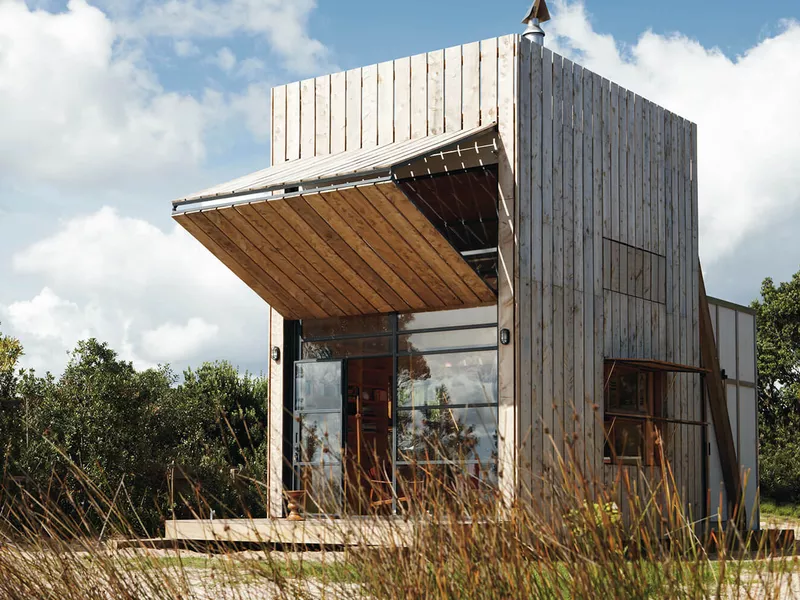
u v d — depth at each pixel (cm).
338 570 454
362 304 1452
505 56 1343
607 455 1420
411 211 1247
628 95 1577
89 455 1812
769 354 3641
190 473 1878
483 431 1316
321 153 1537
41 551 471
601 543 401
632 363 1463
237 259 1445
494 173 1364
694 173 1750
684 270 1692
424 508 429
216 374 2769
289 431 1515
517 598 402
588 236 1448
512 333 1293
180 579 482
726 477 1770
